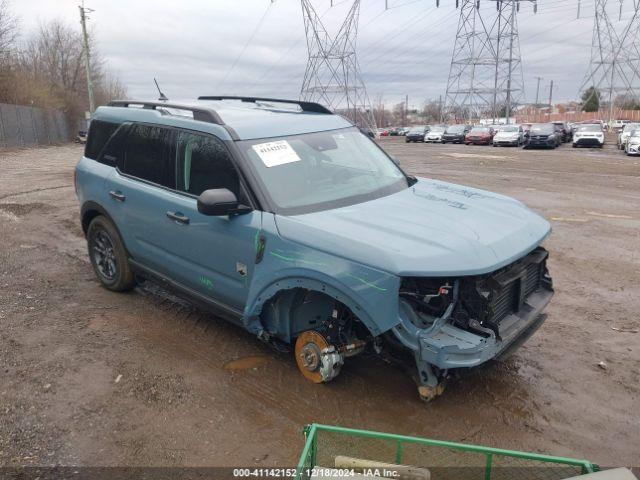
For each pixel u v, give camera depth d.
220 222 4.14
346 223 3.72
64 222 9.62
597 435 3.47
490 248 3.48
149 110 5.22
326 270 3.49
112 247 5.73
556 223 9.69
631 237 8.60
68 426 3.51
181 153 4.65
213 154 4.34
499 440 3.40
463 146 41.25
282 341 4.32
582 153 30.11
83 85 71.94
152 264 5.09
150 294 5.85
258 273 3.90
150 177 5.00
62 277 6.45
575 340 4.84
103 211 5.56
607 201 12.09
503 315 3.78
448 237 3.52
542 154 29.25
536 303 4.05
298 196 4.10
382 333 3.49
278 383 4.03
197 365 4.31
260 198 3.99
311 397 3.84
